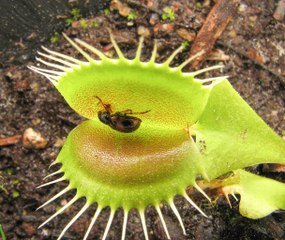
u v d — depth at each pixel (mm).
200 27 61
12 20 59
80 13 61
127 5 61
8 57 60
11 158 59
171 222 56
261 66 61
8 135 59
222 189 50
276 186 50
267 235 56
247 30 62
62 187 58
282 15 63
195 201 57
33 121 59
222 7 61
